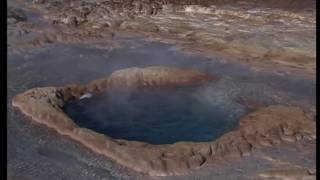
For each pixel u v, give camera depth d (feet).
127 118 54.65
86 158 45.39
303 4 96.68
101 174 42.93
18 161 45.34
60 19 94.89
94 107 57.57
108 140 46.78
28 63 72.59
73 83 65.46
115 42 83.05
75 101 59.00
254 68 69.51
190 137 50.21
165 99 59.67
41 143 48.34
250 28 86.02
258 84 63.21
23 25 90.38
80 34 85.92
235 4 100.99
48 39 83.10
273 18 90.43
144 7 101.30
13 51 77.30
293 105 56.34
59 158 45.68
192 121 53.62
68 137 48.91
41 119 51.83
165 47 79.92
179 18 94.58
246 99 58.49
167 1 105.60
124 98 60.08
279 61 72.02
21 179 42.34
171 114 55.47
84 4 107.45
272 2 100.17
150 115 55.36
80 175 42.88
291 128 49.34
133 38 85.05
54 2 109.40
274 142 47.47
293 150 46.29
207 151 45.14
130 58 75.36
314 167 43.37
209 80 64.08
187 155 44.42
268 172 42.45
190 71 65.16
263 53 74.64
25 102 55.21
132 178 42.27
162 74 64.03
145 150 44.91
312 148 46.57
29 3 108.58
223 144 46.14
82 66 72.18
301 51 74.28
